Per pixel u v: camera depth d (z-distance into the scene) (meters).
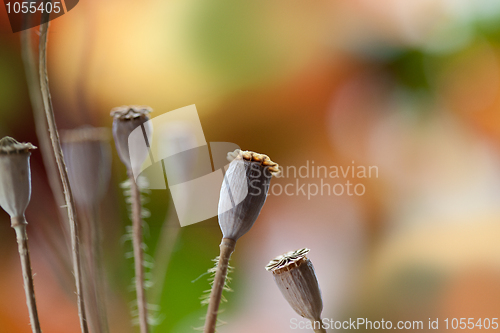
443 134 0.77
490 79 0.74
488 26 0.72
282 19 0.73
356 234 0.71
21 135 0.57
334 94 0.77
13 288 0.52
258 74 0.74
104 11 0.59
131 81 0.66
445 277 0.65
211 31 0.71
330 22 0.75
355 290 0.65
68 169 0.36
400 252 0.69
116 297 0.40
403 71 0.77
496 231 0.66
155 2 0.66
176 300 0.52
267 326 0.59
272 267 0.34
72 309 0.49
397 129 0.78
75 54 0.49
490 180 0.75
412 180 0.76
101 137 0.36
